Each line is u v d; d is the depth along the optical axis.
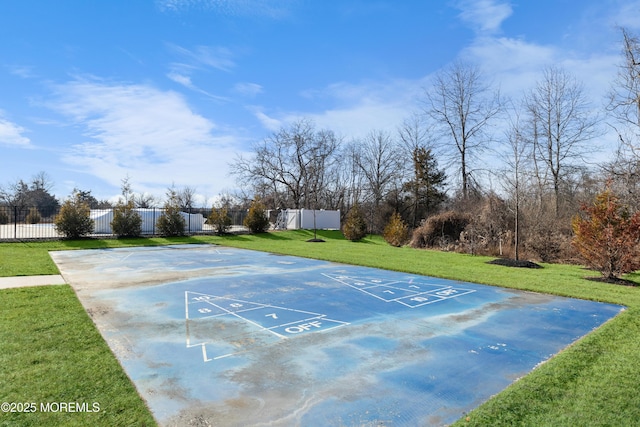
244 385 4.51
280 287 10.25
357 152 45.69
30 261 14.04
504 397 4.15
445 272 12.70
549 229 18.53
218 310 7.87
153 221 26.66
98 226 25.08
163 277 11.57
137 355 5.40
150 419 3.62
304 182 43.66
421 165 37.75
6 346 5.32
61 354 5.10
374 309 8.12
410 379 4.73
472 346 5.95
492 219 20.27
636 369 4.88
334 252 18.45
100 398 3.97
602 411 3.83
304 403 4.10
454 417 3.85
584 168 24.77
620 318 7.39
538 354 5.63
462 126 35.44
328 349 5.74
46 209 38.34
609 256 11.41
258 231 29.30
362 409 3.99
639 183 18.38
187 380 4.62
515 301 8.97
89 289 9.77
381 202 42.00
